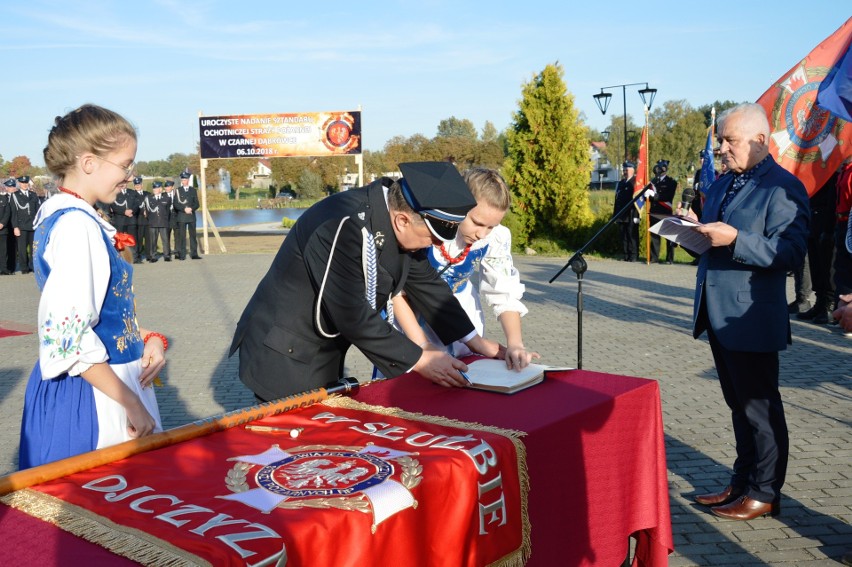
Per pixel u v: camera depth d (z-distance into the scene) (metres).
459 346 3.18
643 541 2.82
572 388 2.64
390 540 1.62
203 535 1.40
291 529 1.45
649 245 15.77
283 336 2.45
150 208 18.88
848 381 6.33
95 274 2.07
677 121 60.25
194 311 11.08
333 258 2.27
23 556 1.37
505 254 3.30
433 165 2.33
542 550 2.24
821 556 3.39
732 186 3.63
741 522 3.74
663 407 5.74
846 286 7.92
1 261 16.94
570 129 18.86
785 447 3.67
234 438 2.03
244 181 58.97
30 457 2.15
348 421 2.20
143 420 2.12
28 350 8.48
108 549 1.38
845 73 3.49
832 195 8.53
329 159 52.50
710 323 3.62
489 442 2.01
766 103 5.07
